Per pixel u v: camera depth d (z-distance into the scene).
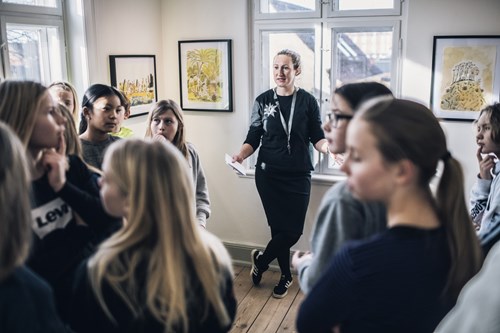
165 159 1.27
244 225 4.47
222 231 4.56
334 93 1.45
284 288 3.89
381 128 1.05
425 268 1.05
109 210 1.32
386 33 3.91
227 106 4.34
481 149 2.52
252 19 4.21
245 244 4.48
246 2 4.16
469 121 3.70
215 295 1.31
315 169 4.25
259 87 4.32
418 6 3.70
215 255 1.37
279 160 3.85
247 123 4.32
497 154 2.46
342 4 3.99
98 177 1.84
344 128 1.41
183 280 1.25
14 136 1.07
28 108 1.53
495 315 0.74
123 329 1.23
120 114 2.82
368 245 1.07
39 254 1.57
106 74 3.80
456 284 1.09
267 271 4.36
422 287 1.05
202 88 4.39
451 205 1.13
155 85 4.39
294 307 3.73
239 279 4.22
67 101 2.98
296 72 3.83
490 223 2.08
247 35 4.21
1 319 1.04
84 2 3.57
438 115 3.77
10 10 3.15
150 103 4.33
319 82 4.15
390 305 1.05
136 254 1.23
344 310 1.08
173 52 4.46
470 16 3.59
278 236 3.89
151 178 1.24
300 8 4.11
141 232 1.24
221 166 4.47
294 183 3.85
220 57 4.28
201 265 1.28
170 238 1.23
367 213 1.29
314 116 3.84
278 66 3.77
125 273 1.22
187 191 1.29
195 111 4.47
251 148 3.96
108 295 1.22
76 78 3.70
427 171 1.09
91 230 1.68
